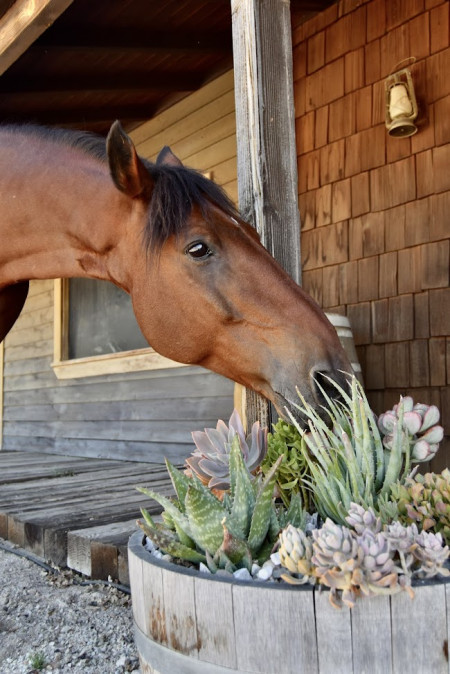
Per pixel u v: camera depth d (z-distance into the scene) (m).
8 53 2.54
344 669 0.74
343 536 0.76
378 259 3.41
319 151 3.75
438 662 0.75
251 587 0.78
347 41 3.59
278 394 1.40
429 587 0.75
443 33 3.13
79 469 4.34
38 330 6.17
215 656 0.80
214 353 1.53
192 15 3.65
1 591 1.98
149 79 4.28
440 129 3.14
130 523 2.34
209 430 1.31
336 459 1.02
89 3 3.32
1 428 6.75
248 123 1.68
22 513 2.60
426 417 1.10
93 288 5.46
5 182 1.75
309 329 1.41
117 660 1.46
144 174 1.49
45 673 1.41
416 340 3.22
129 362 4.87
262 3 1.72
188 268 1.48
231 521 0.94
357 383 1.11
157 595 0.89
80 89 4.09
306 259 3.80
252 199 1.66
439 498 0.93
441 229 3.12
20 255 1.78
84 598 1.88
